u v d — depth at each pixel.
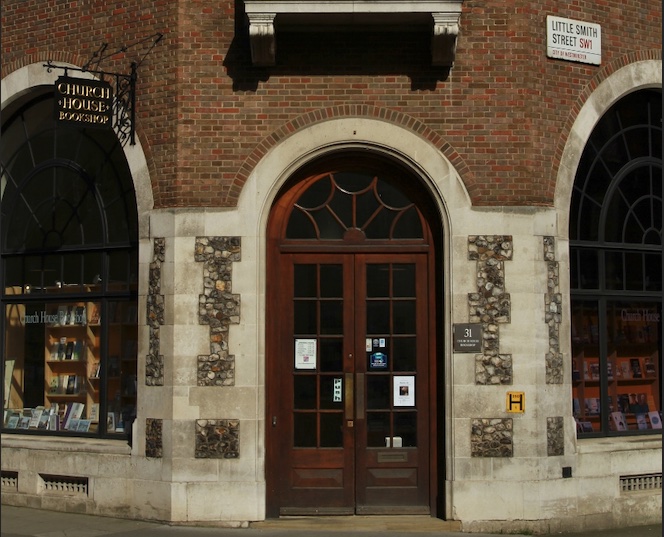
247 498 10.98
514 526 10.92
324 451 11.39
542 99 11.51
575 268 12.22
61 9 12.54
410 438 11.41
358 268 11.56
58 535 10.58
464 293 11.15
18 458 12.40
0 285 13.36
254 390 11.10
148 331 11.44
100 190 12.66
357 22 11.06
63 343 12.91
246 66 11.40
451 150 11.28
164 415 11.20
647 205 12.81
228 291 11.20
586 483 11.34
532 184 11.30
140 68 11.74
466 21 11.38
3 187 13.45
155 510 11.19
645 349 12.69
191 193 11.31
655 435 12.46
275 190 11.36
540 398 11.09
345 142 11.31
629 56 12.28
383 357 11.48
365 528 10.87
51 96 13.07
